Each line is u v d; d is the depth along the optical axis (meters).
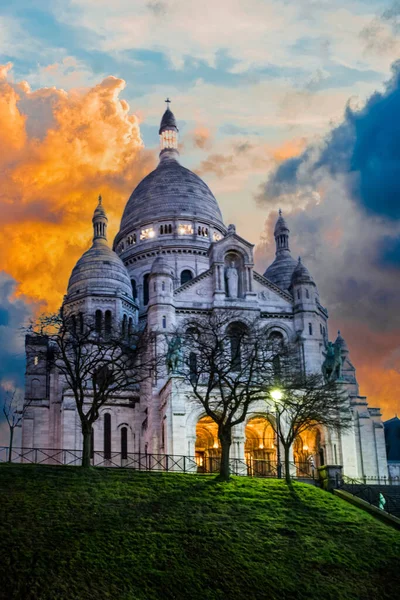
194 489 66.25
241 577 52.44
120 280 120.44
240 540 57.16
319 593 52.00
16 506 57.75
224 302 105.94
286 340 106.94
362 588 53.12
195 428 90.44
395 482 106.75
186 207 136.62
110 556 52.25
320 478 76.00
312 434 96.44
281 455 91.00
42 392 113.56
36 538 53.00
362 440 108.69
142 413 105.38
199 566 52.94
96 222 126.00
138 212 138.38
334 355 96.25
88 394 105.56
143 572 51.12
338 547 58.03
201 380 93.62
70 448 102.69
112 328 103.69
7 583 47.50
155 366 93.25
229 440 72.38
